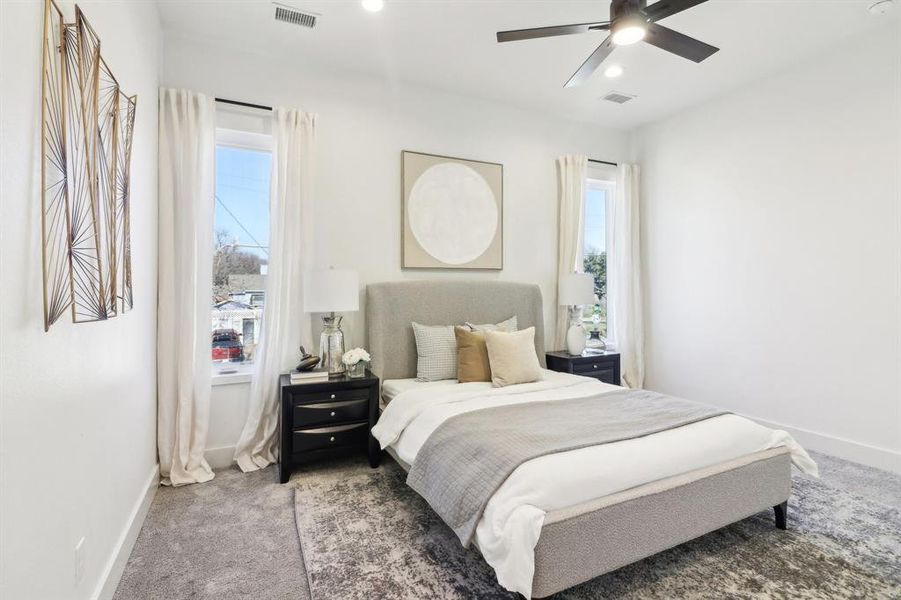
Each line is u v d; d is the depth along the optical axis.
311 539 2.13
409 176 3.72
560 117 4.48
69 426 1.29
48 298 1.14
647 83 3.77
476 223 4.00
